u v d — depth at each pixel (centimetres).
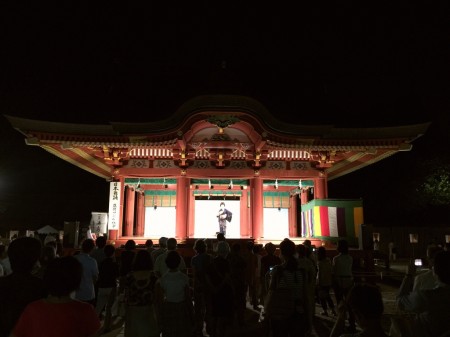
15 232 2611
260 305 1328
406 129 1827
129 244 995
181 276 667
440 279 438
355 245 1742
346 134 1833
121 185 1950
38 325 313
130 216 2306
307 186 2159
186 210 1939
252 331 967
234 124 1803
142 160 1984
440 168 3538
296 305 613
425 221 4100
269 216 2492
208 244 1708
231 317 771
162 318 644
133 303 617
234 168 1992
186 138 1822
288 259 638
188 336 650
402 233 3619
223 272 785
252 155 1952
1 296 380
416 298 446
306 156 2031
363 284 352
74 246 1725
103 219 2016
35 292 385
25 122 1727
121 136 1767
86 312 331
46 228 2756
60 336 312
